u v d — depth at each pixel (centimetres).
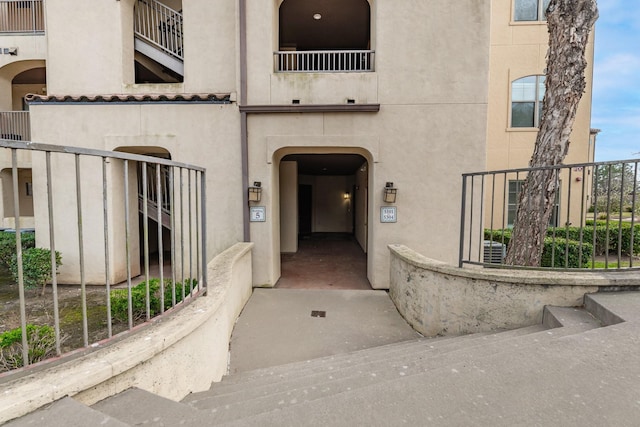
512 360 179
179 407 154
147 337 179
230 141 565
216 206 572
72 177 587
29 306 479
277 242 619
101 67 630
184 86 626
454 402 148
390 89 548
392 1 542
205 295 268
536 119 881
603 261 730
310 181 1341
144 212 200
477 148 548
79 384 137
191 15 619
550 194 411
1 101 841
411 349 288
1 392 124
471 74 543
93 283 592
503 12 868
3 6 821
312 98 553
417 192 554
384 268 563
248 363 323
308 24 767
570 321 243
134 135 575
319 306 484
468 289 320
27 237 657
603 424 127
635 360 173
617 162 265
